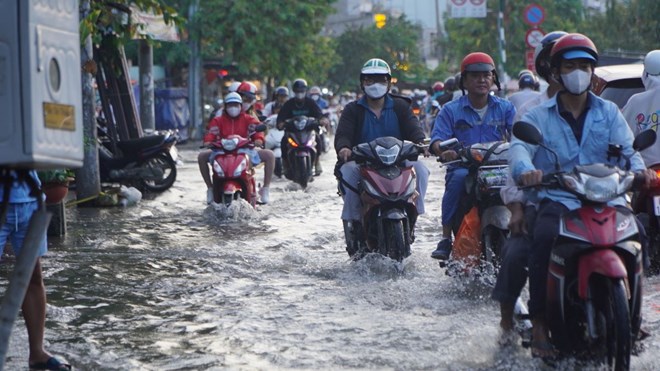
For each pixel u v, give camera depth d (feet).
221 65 185.37
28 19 19.06
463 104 36.94
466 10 171.42
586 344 25.05
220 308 33.76
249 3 165.17
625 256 23.50
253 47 166.71
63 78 20.38
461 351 27.35
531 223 26.09
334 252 46.16
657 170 40.16
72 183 74.08
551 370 25.22
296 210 63.98
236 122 64.13
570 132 25.77
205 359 27.02
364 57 355.56
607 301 23.31
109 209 63.77
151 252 45.96
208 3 159.02
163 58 193.36
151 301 34.88
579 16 249.14
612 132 25.77
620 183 23.54
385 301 34.58
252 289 37.11
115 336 29.71
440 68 359.66
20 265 20.52
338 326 30.91
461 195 35.81
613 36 189.67
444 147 34.63
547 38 31.40
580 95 25.52
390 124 41.70
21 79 19.06
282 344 28.73
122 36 62.08
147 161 74.59
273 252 46.42
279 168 90.74
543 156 25.93
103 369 26.00
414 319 31.78
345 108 41.81
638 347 25.73
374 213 39.86
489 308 33.17
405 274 39.68
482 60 36.24
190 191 77.00
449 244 36.73
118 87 79.41
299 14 172.14
